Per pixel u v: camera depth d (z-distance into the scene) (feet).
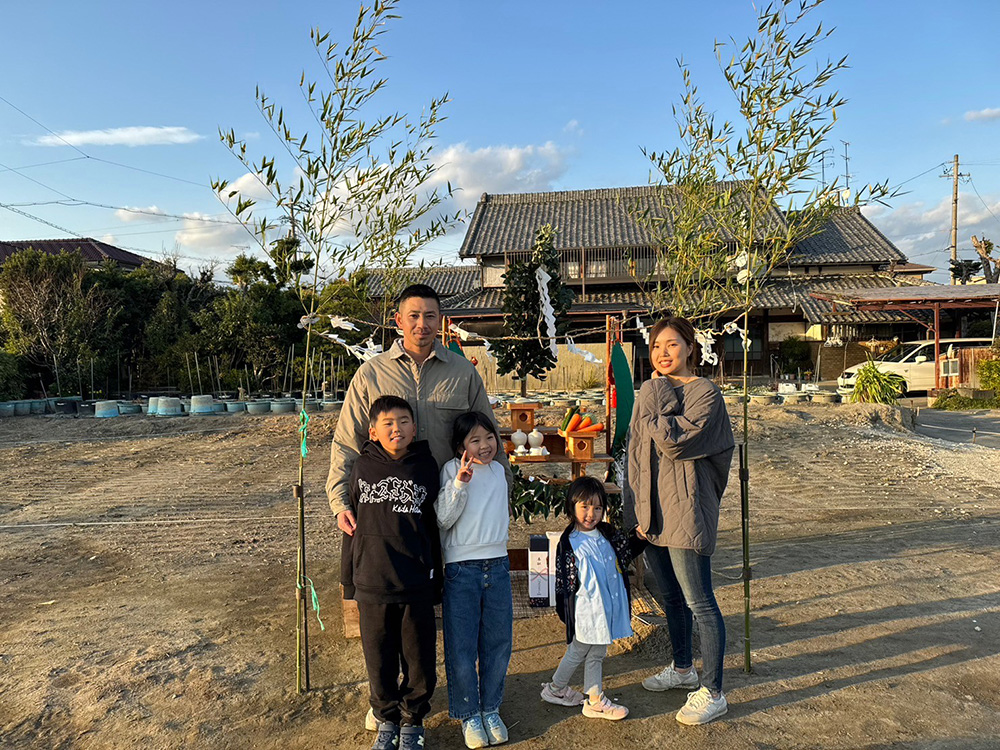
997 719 9.57
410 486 9.04
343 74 10.30
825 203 11.18
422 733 9.18
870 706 9.97
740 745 9.07
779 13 10.58
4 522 22.31
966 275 110.73
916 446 33.32
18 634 13.30
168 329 72.08
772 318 82.38
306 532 20.48
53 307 66.74
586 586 9.70
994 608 13.71
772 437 35.68
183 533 20.54
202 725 9.89
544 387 61.98
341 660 11.94
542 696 10.37
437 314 9.85
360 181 10.91
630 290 86.22
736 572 16.34
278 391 65.87
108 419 48.34
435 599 9.14
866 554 17.54
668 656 11.80
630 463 10.16
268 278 67.62
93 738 9.61
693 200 13.28
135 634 13.19
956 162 113.50
